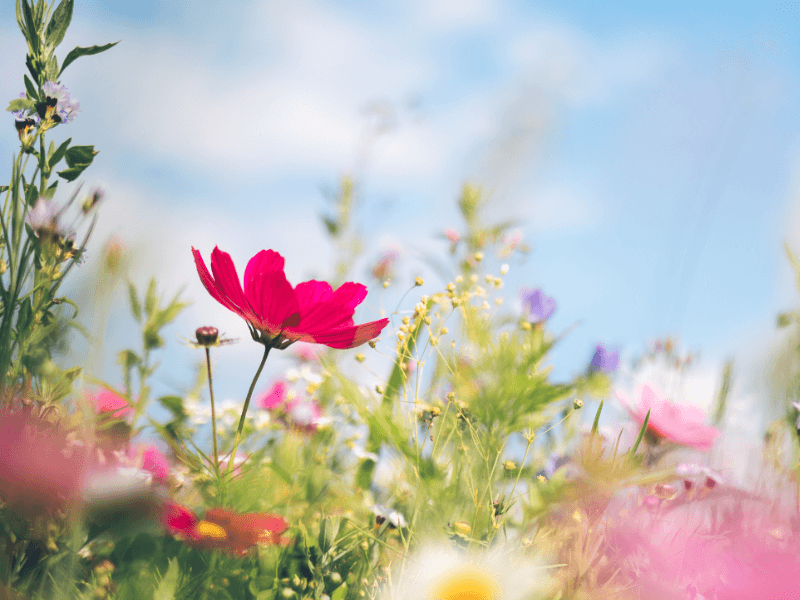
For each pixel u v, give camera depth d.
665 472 0.48
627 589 0.46
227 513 0.46
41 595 0.41
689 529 0.50
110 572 0.44
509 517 0.52
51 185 0.46
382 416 0.51
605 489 0.47
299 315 0.46
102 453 0.46
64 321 0.43
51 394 0.45
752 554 0.49
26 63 0.46
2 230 0.44
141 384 0.52
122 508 0.43
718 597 0.48
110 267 0.40
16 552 0.43
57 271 0.45
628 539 0.48
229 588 0.46
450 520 0.50
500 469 0.52
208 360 0.47
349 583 0.49
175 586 0.43
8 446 0.41
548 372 0.52
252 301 0.46
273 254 0.49
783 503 0.52
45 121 0.45
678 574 0.48
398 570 0.48
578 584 0.46
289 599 0.45
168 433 0.50
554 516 0.49
